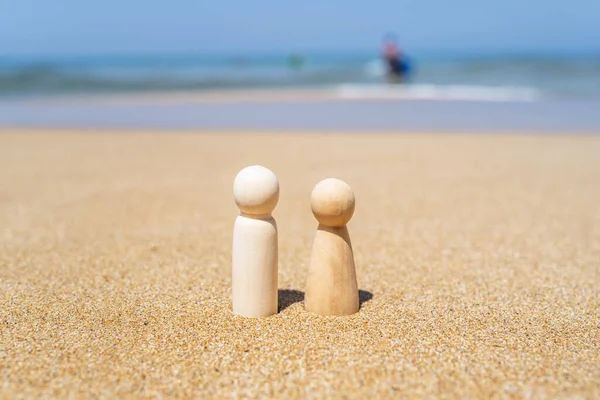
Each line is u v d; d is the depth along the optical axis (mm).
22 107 1496
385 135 1020
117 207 549
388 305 354
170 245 452
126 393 276
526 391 278
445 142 944
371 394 276
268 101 1630
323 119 1260
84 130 1100
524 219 522
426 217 528
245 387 280
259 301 332
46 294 365
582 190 624
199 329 323
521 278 399
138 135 1037
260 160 795
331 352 303
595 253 443
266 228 328
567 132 1043
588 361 300
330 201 324
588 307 358
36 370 289
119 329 323
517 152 855
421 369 291
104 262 417
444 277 400
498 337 321
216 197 589
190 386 280
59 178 680
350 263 338
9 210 539
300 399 273
